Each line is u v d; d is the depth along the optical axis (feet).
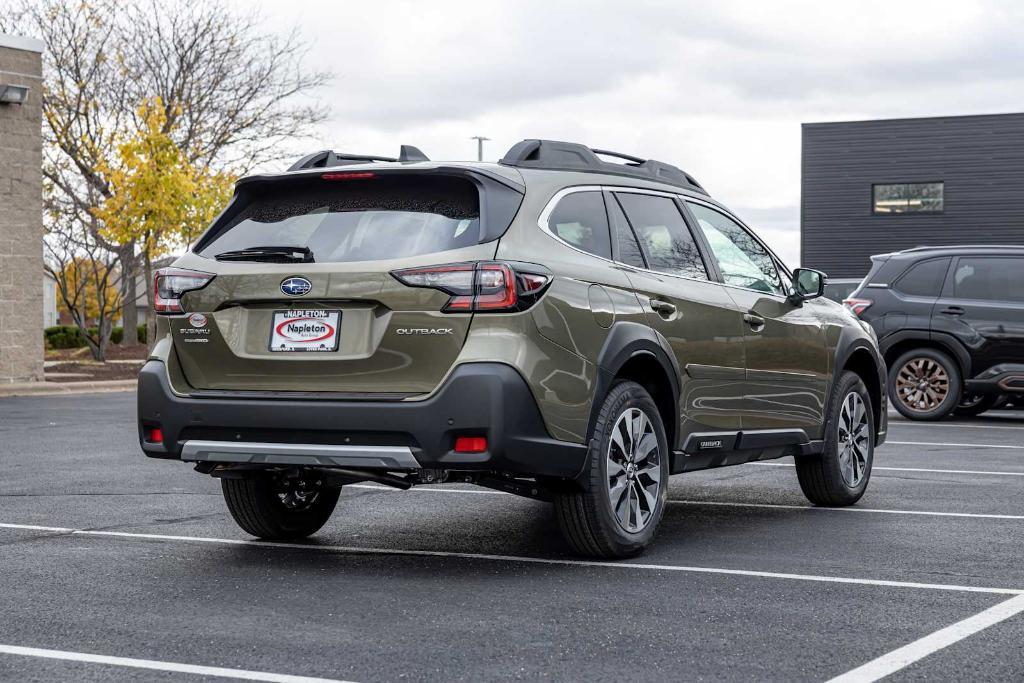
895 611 19.04
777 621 18.43
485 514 29.50
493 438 20.31
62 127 132.26
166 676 15.66
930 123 142.00
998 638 17.34
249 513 25.13
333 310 21.42
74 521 28.30
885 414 32.53
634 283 23.68
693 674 15.65
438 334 20.65
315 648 16.98
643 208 25.22
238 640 17.43
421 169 21.67
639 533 23.40
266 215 23.02
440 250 21.08
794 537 25.89
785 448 28.30
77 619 18.74
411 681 15.39
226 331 22.18
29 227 81.66
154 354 22.89
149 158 103.81
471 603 19.71
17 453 42.55
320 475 23.06
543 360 20.99
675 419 24.56
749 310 26.96
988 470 37.55
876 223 144.46
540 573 22.15
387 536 26.32
